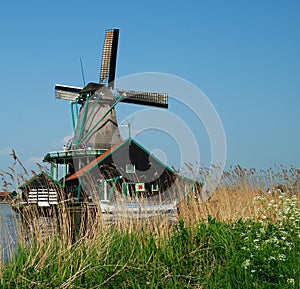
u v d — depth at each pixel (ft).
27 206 27.96
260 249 25.44
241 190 45.42
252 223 31.45
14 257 24.67
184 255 27.02
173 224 32.68
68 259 24.86
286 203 32.96
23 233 26.78
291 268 23.90
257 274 23.95
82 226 30.12
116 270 24.53
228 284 23.85
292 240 27.27
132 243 29.81
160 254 27.35
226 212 37.76
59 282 22.66
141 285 23.44
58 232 28.37
